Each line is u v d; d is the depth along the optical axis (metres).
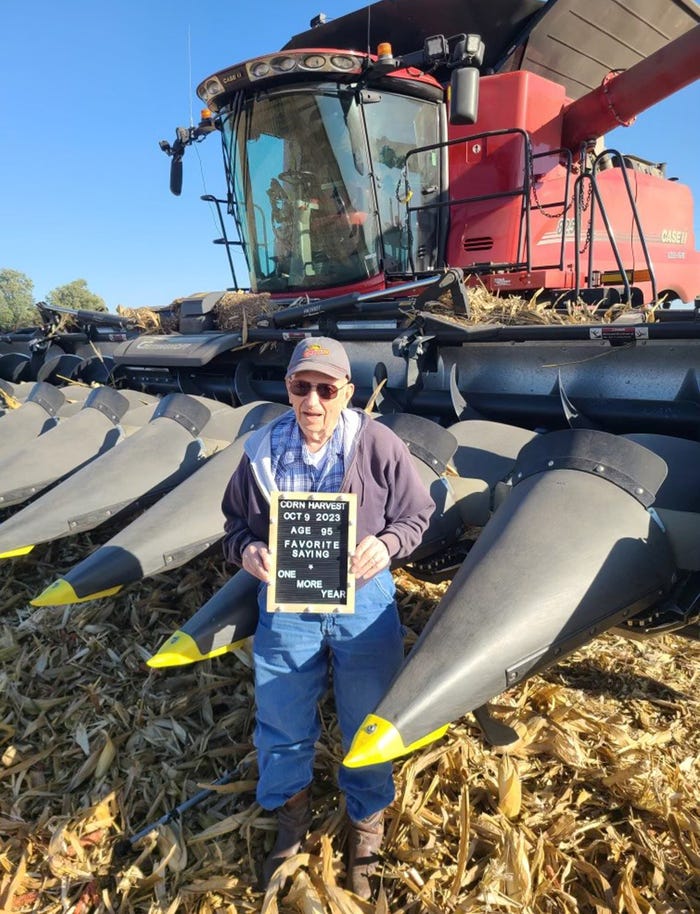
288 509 1.90
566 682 2.96
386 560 1.95
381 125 5.45
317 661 2.11
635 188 7.63
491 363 4.12
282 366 5.21
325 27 7.09
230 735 2.72
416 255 5.90
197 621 2.40
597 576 2.11
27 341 7.75
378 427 2.03
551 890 2.05
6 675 3.12
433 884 2.07
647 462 2.28
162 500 3.18
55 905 2.17
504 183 5.88
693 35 5.22
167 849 2.28
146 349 5.55
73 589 2.70
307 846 2.22
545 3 6.29
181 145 6.17
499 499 2.68
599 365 3.70
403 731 1.77
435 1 6.42
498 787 2.32
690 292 8.95
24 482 3.86
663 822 2.26
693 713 2.79
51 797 2.55
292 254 5.92
